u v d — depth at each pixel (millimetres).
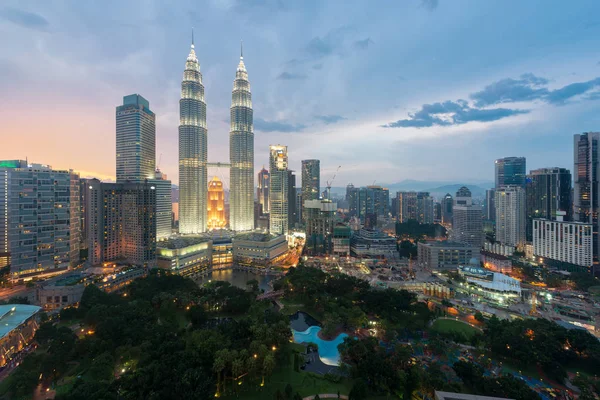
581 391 138500
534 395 124938
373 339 175500
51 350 146750
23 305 187375
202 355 149125
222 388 139750
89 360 151875
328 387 144750
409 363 149500
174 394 125000
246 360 141625
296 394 127312
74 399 118250
